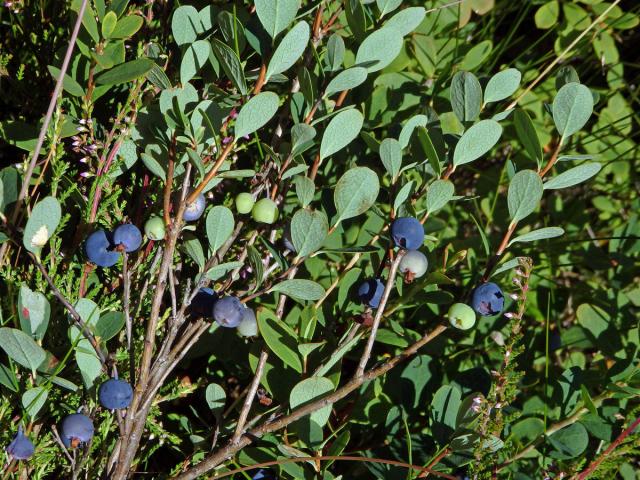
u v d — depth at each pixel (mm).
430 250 450
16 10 456
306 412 399
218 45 402
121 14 420
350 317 439
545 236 417
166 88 415
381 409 444
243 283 434
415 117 422
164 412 453
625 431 420
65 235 441
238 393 459
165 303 436
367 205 408
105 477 400
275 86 466
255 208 409
